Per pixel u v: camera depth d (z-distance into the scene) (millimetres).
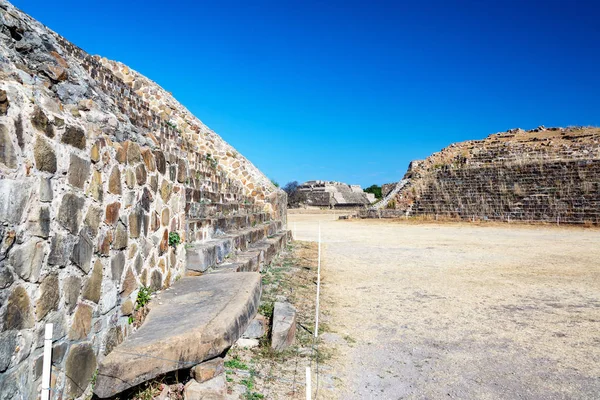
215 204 10680
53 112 3318
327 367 5121
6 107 2768
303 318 6949
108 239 4109
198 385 3871
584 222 27938
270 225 14211
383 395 4500
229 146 16672
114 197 4262
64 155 3371
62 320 3299
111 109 4910
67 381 3334
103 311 3967
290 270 10953
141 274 4953
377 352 5699
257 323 5656
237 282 6141
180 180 6465
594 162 32438
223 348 4125
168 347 3779
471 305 8133
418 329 6691
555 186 32406
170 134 11688
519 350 5828
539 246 17562
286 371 4875
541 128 49656
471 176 37562
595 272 11555
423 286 9805
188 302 5160
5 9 4020
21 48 3973
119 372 3500
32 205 2951
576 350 5828
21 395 2795
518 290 9414
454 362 5402
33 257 2951
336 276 10883
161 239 5684
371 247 17328
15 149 2803
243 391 4211
